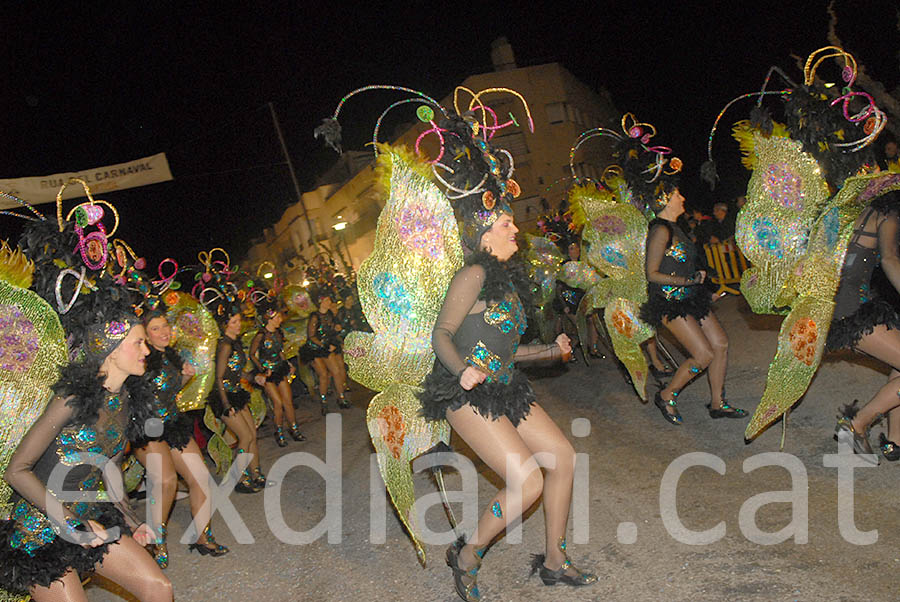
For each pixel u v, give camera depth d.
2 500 3.38
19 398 3.36
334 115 3.77
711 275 13.47
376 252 4.09
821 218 4.80
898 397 4.77
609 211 7.10
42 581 3.26
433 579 4.59
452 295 3.71
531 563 4.13
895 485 4.49
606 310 7.19
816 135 4.89
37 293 3.55
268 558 5.51
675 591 3.80
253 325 9.90
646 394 7.73
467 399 3.73
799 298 4.96
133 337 3.50
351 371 4.17
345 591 4.69
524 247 9.16
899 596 3.36
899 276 4.56
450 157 3.89
